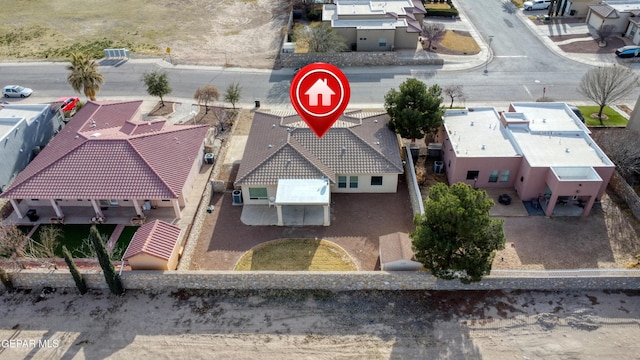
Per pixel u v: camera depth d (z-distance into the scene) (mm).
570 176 38406
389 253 33500
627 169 40625
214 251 35844
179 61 63812
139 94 56719
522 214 38562
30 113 47156
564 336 29469
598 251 35094
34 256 34438
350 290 32875
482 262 29938
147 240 32906
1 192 41406
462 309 31344
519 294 32250
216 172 43562
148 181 37438
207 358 28562
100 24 75250
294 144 41000
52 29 73688
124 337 29844
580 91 55094
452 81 57688
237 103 54719
